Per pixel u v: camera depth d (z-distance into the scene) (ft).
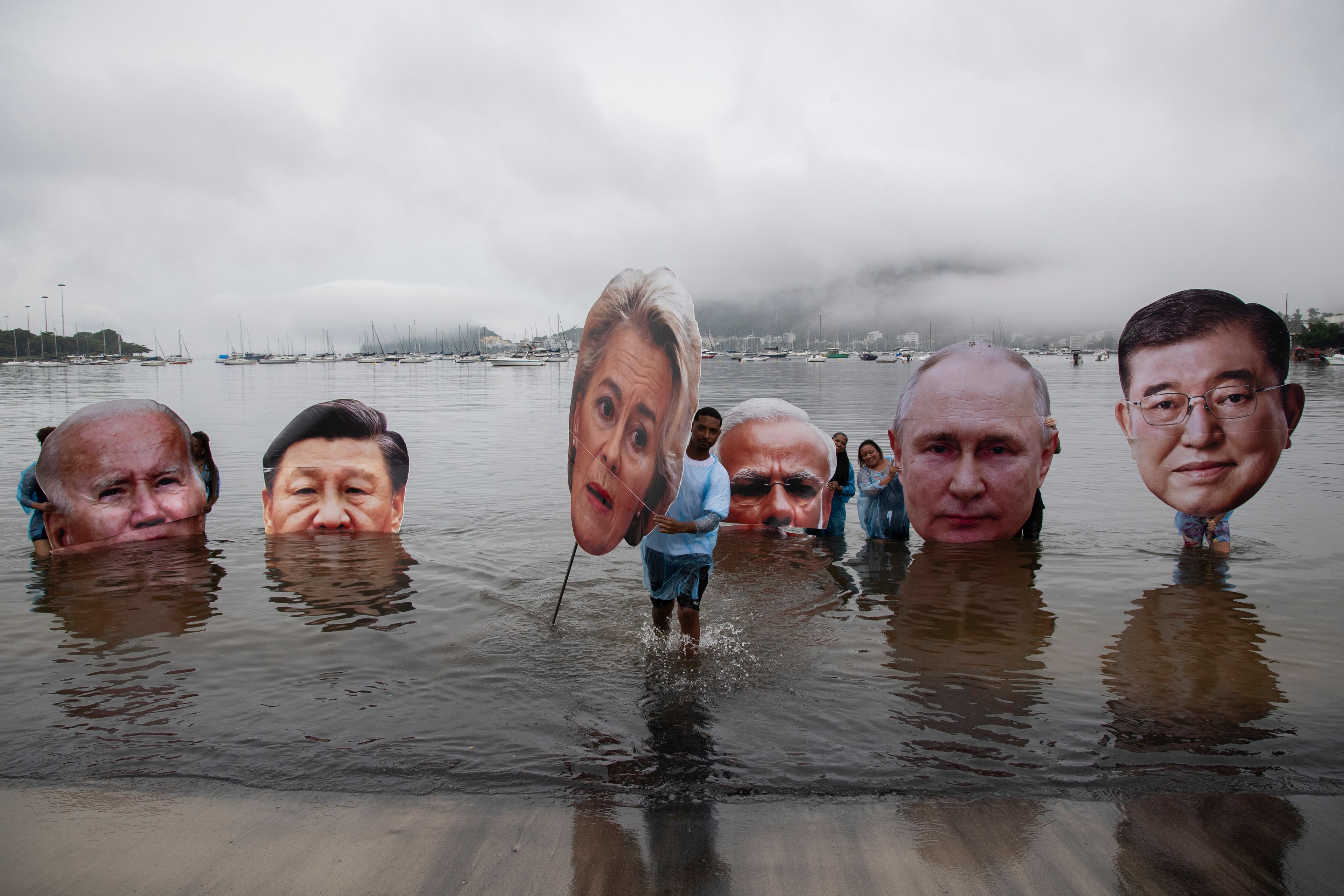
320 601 19.03
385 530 26.71
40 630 16.92
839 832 9.68
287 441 26.25
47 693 13.71
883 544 25.57
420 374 255.91
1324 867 8.96
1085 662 15.12
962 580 21.03
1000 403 24.58
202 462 26.76
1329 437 47.67
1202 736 12.08
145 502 25.20
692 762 11.37
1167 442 23.65
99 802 10.36
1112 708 13.08
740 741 11.99
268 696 13.64
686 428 15.28
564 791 10.60
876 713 12.95
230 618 17.71
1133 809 10.14
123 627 17.11
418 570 21.90
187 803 10.34
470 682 14.21
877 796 10.47
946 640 16.44
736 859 9.18
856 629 17.21
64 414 76.07
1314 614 17.83
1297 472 36.22
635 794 10.52
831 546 25.29
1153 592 19.63
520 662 15.21
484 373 275.39
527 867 9.04
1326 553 23.11
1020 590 20.01
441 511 30.50
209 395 120.78
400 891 8.65
